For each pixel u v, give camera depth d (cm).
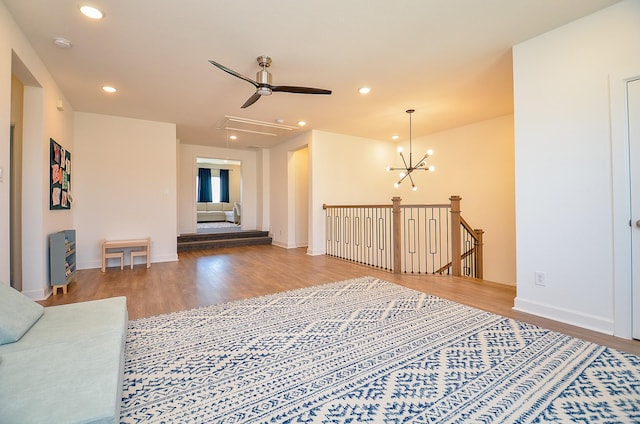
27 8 223
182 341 221
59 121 375
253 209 825
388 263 629
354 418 141
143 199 512
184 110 461
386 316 269
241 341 221
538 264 267
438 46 281
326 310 285
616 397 154
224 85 365
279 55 296
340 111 470
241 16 234
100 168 479
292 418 141
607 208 229
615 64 224
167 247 534
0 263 219
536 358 194
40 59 299
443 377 174
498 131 513
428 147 634
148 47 279
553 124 256
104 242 464
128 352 204
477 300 312
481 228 538
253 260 543
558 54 252
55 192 357
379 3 221
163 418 141
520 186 276
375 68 324
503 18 240
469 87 377
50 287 344
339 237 607
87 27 247
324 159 604
